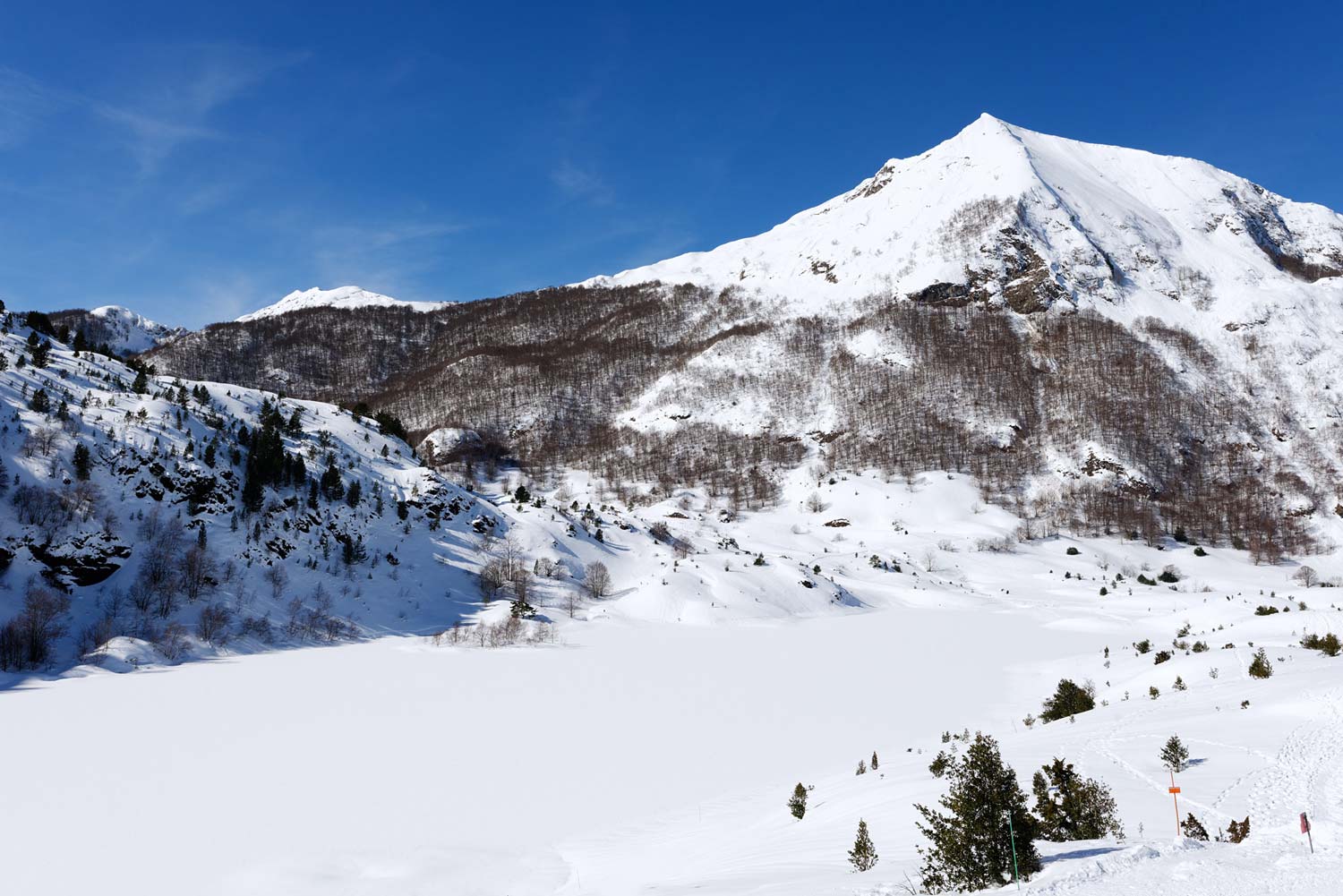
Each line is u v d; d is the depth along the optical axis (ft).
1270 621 306.55
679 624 500.74
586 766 211.41
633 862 135.74
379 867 143.13
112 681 321.11
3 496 404.57
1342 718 137.49
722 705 288.51
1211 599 574.15
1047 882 64.49
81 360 645.51
